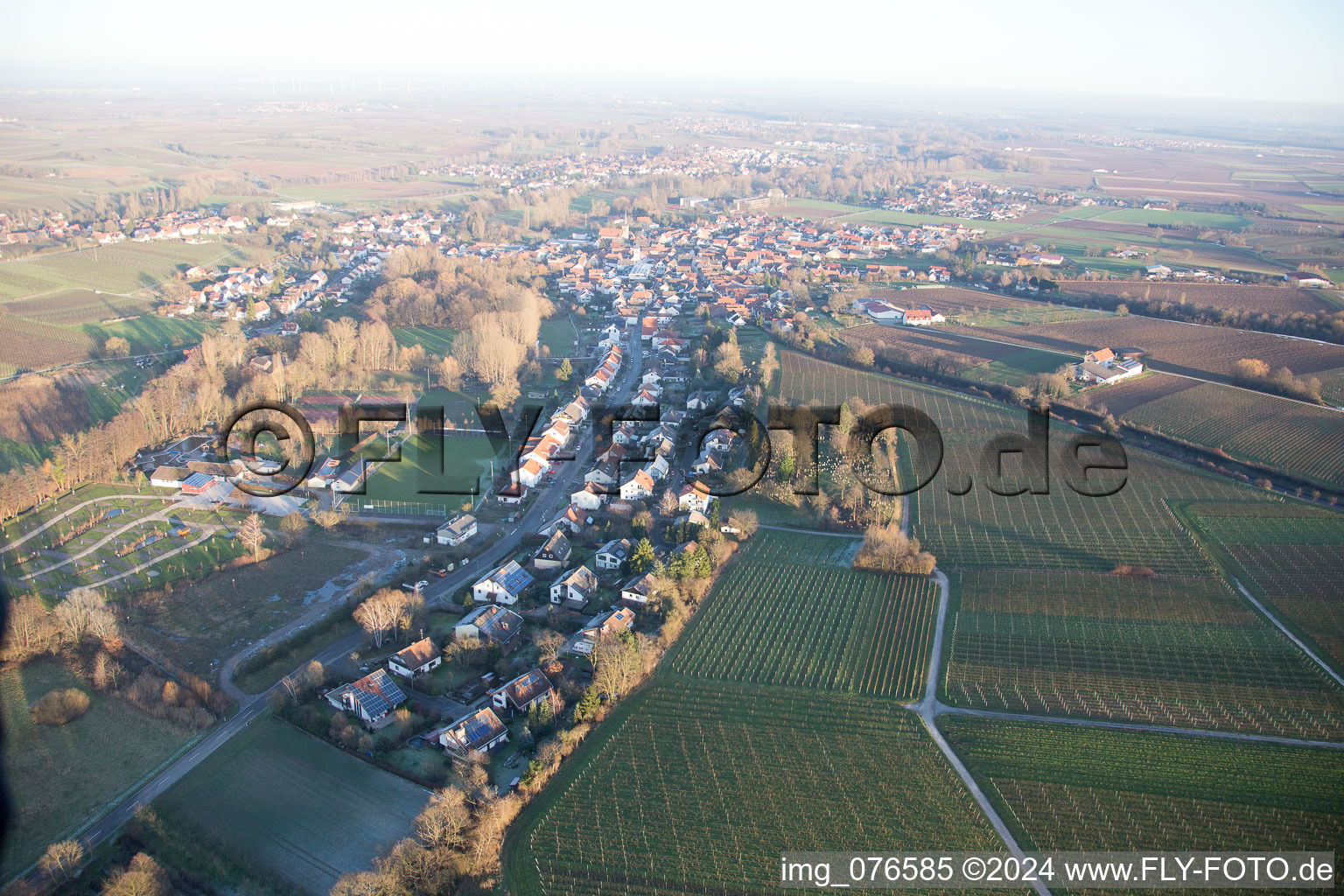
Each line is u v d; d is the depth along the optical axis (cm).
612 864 9619
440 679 12875
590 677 12825
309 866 9481
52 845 9475
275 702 11888
